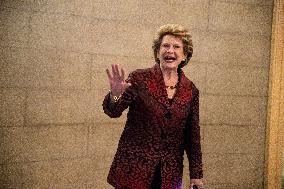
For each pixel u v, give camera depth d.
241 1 4.88
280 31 4.96
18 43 3.87
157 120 2.50
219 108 4.88
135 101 2.52
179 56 2.53
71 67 4.19
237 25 4.89
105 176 4.47
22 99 3.93
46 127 4.09
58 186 4.20
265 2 4.98
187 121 2.76
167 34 2.55
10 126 3.88
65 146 4.21
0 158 3.83
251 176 5.09
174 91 2.59
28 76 3.95
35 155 4.05
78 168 4.31
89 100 4.32
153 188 2.61
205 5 4.73
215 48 4.82
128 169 2.51
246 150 5.04
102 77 4.37
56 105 4.13
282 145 5.13
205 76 4.79
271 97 5.00
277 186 5.12
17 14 3.84
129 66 4.48
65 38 4.14
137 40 4.50
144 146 2.51
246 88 4.98
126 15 4.42
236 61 4.91
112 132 4.48
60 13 4.09
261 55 5.00
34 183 4.06
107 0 4.32
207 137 4.85
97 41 4.31
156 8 4.55
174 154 2.61
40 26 3.98
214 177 4.93
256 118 5.05
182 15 4.66
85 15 4.23
